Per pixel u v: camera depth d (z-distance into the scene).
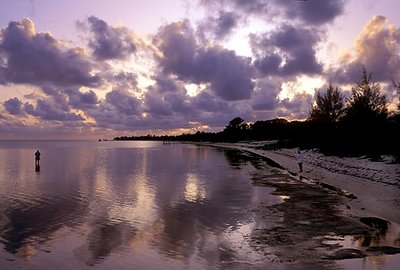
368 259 10.73
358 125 39.06
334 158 40.62
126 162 55.16
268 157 61.91
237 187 26.58
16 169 42.41
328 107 50.03
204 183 29.02
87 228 14.80
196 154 81.56
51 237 13.55
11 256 11.57
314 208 18.64
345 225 14.97
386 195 20.91
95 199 21.47
